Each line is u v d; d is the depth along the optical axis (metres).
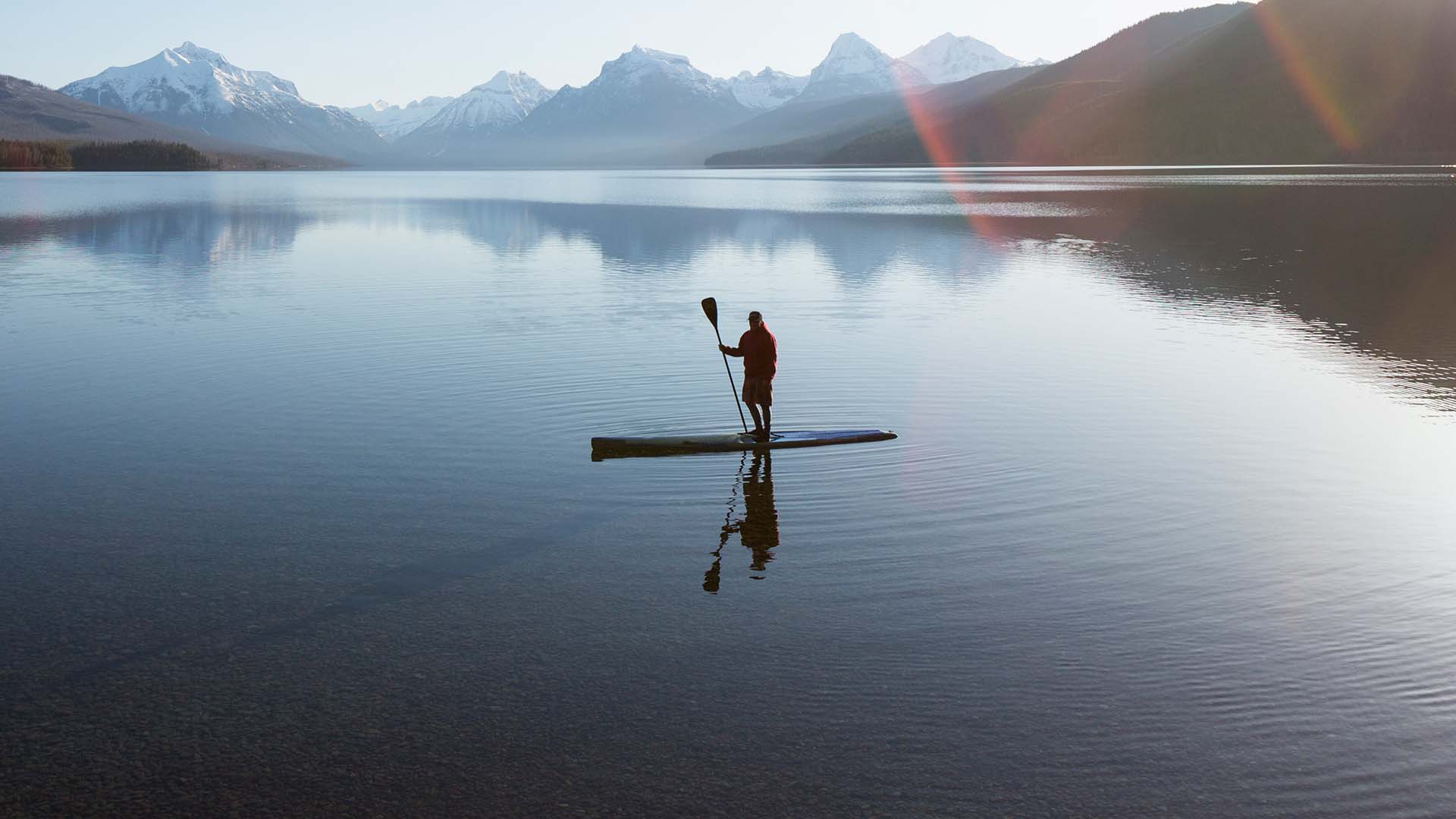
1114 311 24.22
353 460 12.22
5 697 6.73
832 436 12.98
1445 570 8.84
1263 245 40.00
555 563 9.01
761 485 11.22
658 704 6.62
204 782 5.82
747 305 25.44
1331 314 23.53
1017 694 6.73
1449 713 6.51
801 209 71.56
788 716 6.48
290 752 6.11
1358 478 11.46
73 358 18.50
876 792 5.71
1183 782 5.80
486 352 18.98
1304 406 14.87
